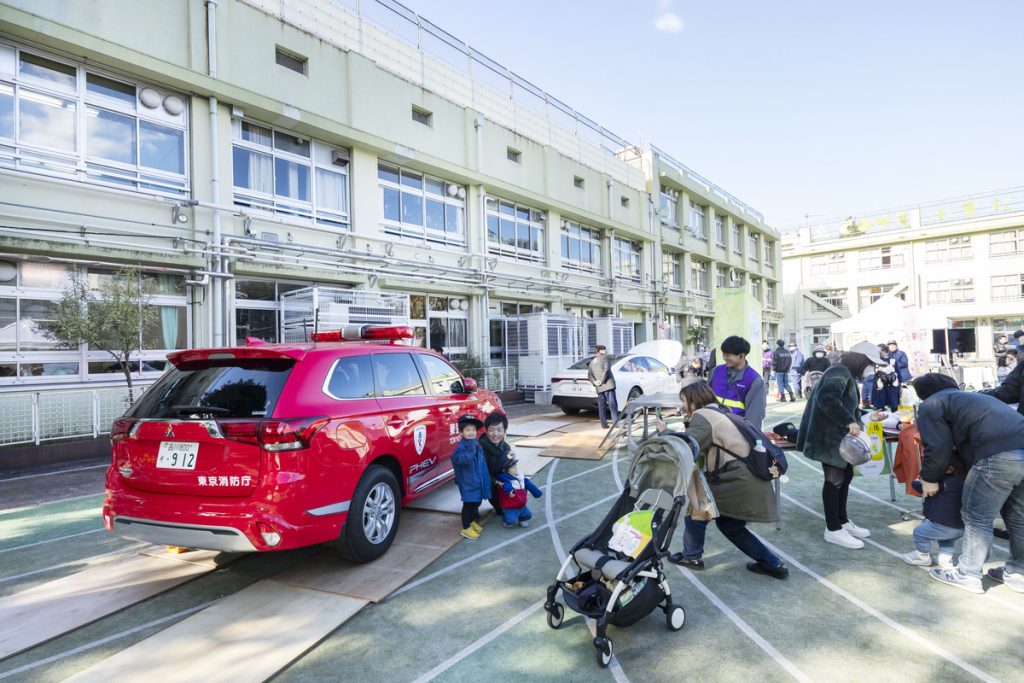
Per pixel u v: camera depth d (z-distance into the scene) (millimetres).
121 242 8711
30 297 8164
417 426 4887
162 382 4039
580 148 20156
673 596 3629
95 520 5340
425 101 13953
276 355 3887
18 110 7992
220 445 3469
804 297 40594
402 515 5371
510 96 17141
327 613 3352
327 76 11617
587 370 11844
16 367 8031
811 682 2656
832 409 4371
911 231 36062
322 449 3682
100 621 3359
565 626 3254
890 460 5719
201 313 9711
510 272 16766
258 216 10484
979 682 2637
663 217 24938
